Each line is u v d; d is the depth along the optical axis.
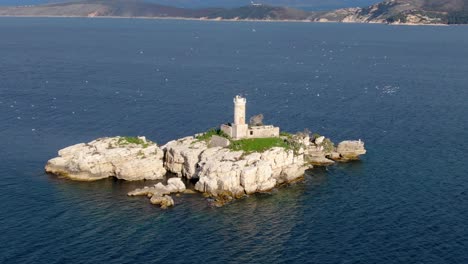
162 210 108.44
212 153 123.88
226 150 124.12
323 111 196.75
